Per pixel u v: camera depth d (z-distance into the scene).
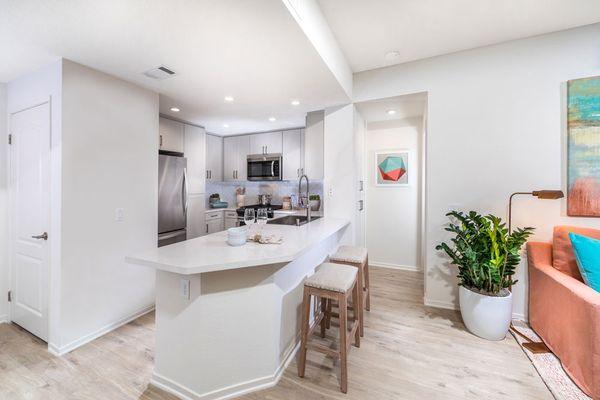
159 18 1.52
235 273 1.58
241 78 2.36
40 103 2.12
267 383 1.67
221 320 1.55
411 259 3.93
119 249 2.38
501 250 2.18
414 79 2.76
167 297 1.61
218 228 4.65
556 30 2.25
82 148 2.09
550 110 2.30
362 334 2.19
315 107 3.26
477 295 2.17
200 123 4.04
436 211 2.69
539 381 1.69
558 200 2.29
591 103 2.17
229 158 4.97
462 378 1.72
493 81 2.47
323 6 1.92
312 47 1.84
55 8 1.42
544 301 2.05
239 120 3.88
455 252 2.49
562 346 1.79
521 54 2.38
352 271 1.89
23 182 2.27
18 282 2.34
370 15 2.02
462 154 2.59
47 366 1.84
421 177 3.85
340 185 3.23
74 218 2.04
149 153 2.64
